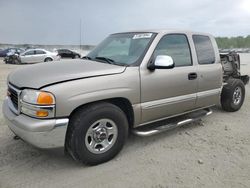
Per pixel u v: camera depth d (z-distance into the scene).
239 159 3.62
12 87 3.38
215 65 4.87
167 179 3.09
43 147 2.97
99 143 3.36
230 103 5.81
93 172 3.23
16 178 3.06
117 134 3.49
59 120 2.96
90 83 3.15
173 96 4.09
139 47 3.89
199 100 4.56
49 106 2.90
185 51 4.35
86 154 3.23
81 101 3.06
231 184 3.00
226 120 5.37
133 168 3.34
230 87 5.75
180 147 3.99
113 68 3.46
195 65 4.44
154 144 4.08
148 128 4.16
